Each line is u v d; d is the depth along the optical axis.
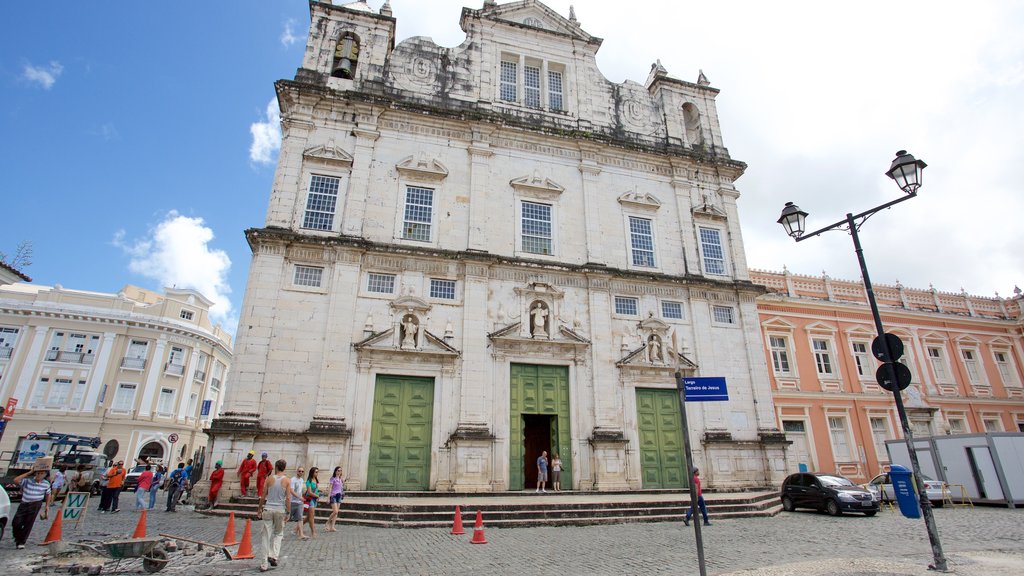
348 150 21.75
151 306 42.09
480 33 25.44
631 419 21.25
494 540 12.10
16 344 37.53
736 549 11.19
